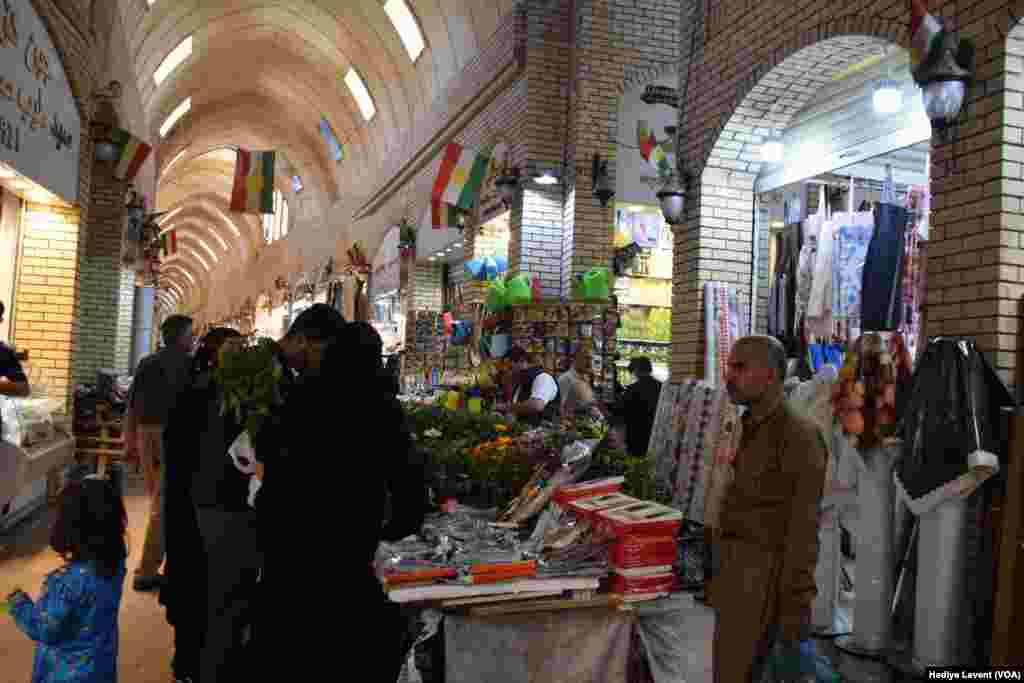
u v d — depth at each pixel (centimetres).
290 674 226
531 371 679
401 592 302
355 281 2094
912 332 572
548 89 1030
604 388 859
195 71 2062
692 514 475
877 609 446
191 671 380
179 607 385
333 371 244
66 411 790
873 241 555
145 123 1784
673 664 354
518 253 1015
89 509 288
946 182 450
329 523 232
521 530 391
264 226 3572
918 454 413
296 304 2866
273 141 2686
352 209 2208
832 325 622
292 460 236
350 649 229
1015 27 418
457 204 1041
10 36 584
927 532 415
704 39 736
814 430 273
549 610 327
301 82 2177
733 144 713
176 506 389
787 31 616
